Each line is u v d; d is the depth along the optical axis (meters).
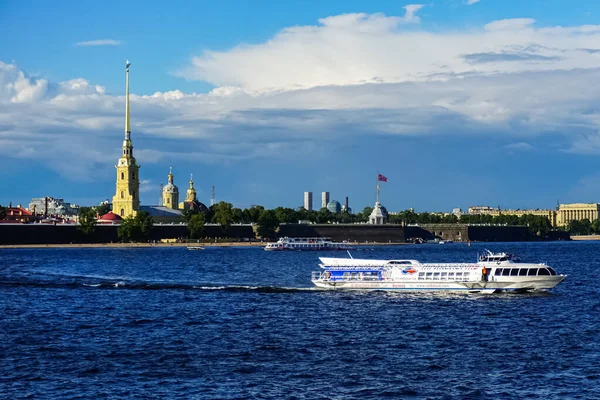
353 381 81.19
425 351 95.44
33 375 83.38
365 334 106.75
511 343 100.19
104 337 105.88
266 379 81.94
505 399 75.00
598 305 135.12
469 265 150.25
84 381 81.00
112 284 171.88
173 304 138.38
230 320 119.44
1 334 108.69
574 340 102.06
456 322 116.25
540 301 139.12
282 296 147.75
